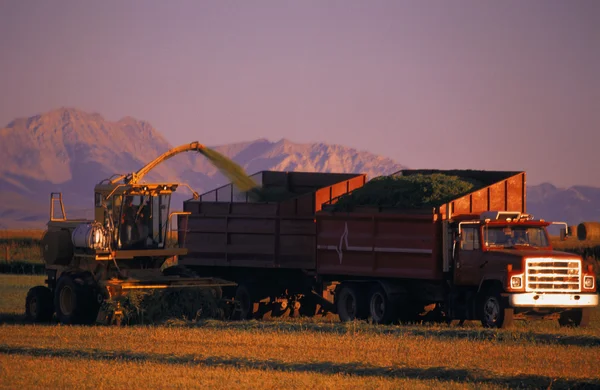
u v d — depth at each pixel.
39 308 77.50
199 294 74.69
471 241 69.19
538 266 65.25
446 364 47.84
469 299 69.19
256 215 85.19
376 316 73.75
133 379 43.72
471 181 76.81
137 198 77.12
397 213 73.12
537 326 68.81
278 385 42.41
